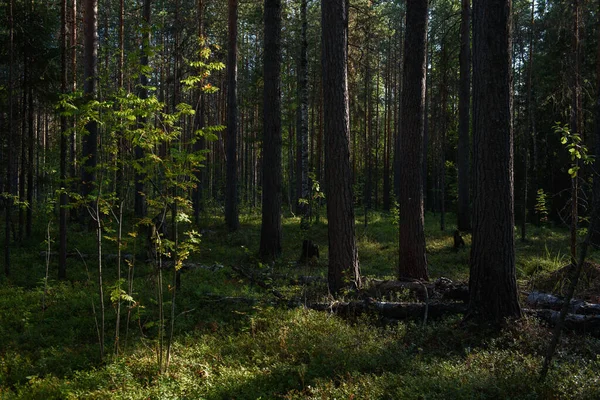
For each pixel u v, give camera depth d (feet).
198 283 37.52
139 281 37.65
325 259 49.32
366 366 20.76
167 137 22.27
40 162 68.03
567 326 24.34
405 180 37.52
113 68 67.26
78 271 41.39
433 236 67.15
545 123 86.99
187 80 23.71
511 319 24.07
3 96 49.21
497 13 24.26
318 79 108.37
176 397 18.01
